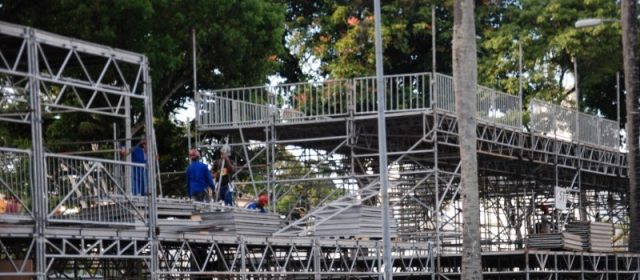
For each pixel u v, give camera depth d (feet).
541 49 188.55
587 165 161.17
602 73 192.24
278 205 141.69
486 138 135.23
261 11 146.61
